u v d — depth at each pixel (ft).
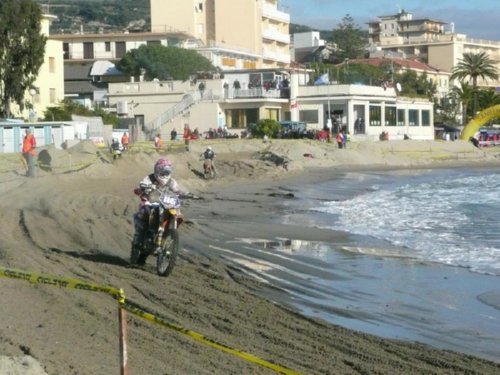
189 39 357.41
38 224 67.36
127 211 81.15
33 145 123.95
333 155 207.21
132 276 44.75
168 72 313.32
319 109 280.51
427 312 40.11
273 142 219.00
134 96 281.54
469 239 67.72
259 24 385.50
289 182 146.20
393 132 299.38
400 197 115.14
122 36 356.79
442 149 246.68
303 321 36.45
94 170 130.41
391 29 556.51
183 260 53.26
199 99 277.03
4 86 215.51
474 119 284.61
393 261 55.98
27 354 26.50
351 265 54.19
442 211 92.94
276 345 31.40
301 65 394.32
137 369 26.04
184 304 38.01
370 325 37.22
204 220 81.00
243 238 67.21
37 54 217.77
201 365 27.40
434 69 469.16
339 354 30.60
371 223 80.18
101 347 28.84
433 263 55.26
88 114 242.78
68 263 47.65
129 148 184.03
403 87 387.96
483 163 225.76
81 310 34.63
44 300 35.88
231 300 39.81
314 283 47.39
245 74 286.66
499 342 34.47
